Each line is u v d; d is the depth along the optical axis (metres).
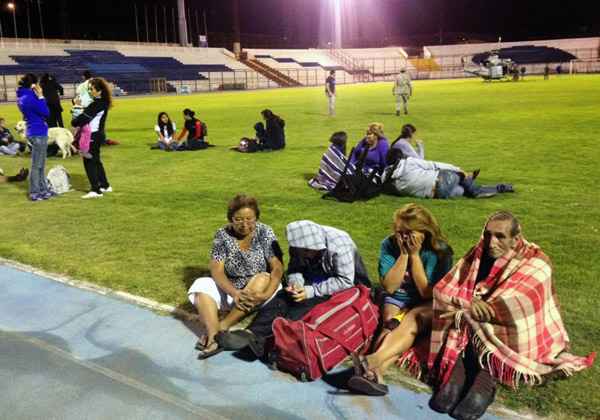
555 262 5.83
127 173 12.11
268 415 3.51
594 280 5.34
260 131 14.71
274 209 8.41
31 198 9.58
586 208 7.87
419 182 8.55
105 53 67.50
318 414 3.50
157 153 15.06
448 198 8.54
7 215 8.56
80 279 5.79
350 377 3.86
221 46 113.44
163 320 4.82
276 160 13.18
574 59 79.81
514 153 12.82
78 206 9.09
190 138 15.41
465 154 12.89
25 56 60.12
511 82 53.38
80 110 14.20
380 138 9.09
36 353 4.29
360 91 49.41
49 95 16.28
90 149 9.52
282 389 3.79
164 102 41.50
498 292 3.66
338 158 9.47
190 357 4.22
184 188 10.31
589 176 10.03
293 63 84.25
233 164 12.83
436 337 3.75
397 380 3.83
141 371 4.03
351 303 4.10
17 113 31.45
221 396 3.72
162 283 5.62
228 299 4.59
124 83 58.28
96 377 3.96
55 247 6.87
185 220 8.06
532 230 6.92
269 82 72.81
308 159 13.20
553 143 14.16
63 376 3.97
